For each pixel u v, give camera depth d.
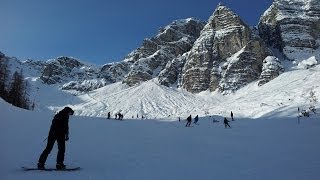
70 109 10.77
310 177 9.12
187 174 9.96
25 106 107.75
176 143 21.05
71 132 27.52
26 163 11.50
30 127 27.38
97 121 46.66
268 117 66.56
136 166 11.45
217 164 12.09
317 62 179.88
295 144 18.75
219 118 77.88
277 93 121.56
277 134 27.52
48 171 9.91
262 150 16.44
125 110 161.00
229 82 182.75
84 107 177.25
